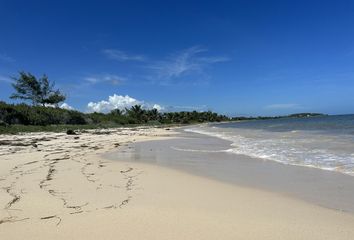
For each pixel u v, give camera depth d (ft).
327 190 26.48
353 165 36.99
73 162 42.06
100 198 23.62
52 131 134.72
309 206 22.11
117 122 288.51
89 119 239.50
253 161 43.50
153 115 433.48
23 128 133.59
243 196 24.84
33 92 234.17
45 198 23.40
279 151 52.60
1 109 160.66
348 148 52.65
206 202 23.00
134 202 22.68
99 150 59.21
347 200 23.52
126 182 29.55
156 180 30.86
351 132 97.55
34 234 16.75
